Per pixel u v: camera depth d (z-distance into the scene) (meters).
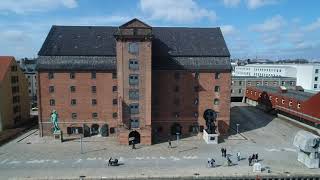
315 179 46.31
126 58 59.12
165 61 66.00
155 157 53.88
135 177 44.78
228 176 45.47
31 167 48.75
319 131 67.69
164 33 71.00
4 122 71.94
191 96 67.19
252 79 116.62
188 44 69.44
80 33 69.00
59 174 45.91
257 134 69.12
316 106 69.56
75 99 65.56
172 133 68.25
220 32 73.19
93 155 54.69
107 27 71.12
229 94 67.56
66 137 65.44
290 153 56.50
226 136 67.19
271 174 46.47
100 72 64.94
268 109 93.12
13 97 77.38
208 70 66.44
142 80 59.81
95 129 67.12
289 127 75.69
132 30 58.41
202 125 68.19
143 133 60.78
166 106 67.19
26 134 68.38
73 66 64.12
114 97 66.00
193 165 50.09
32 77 115.75
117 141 63.03
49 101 65.31
